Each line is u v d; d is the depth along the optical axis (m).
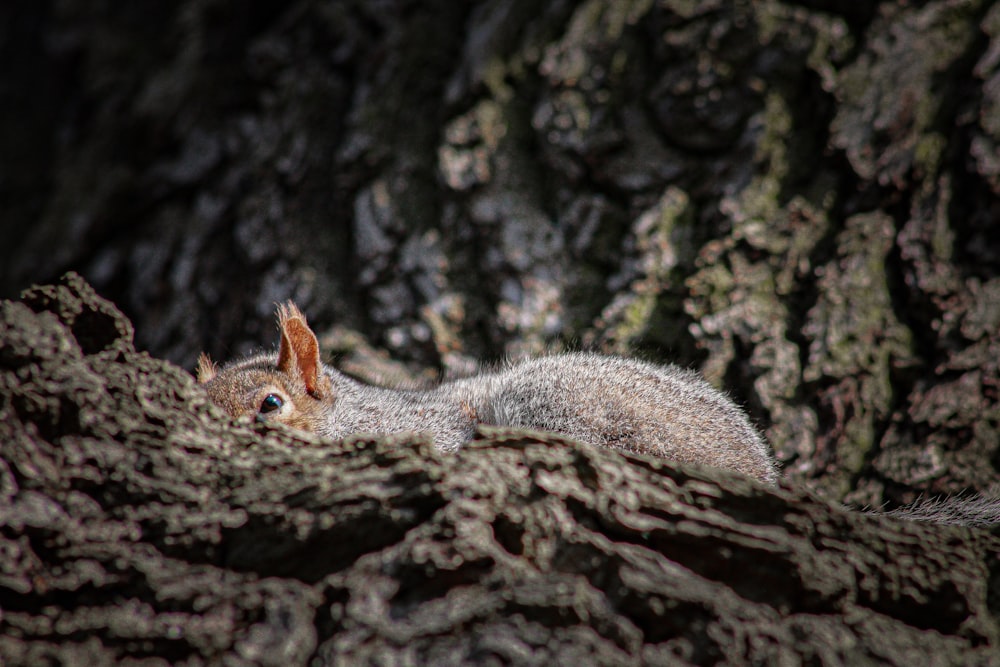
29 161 17.34
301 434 5.63
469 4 11.91
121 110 14.53
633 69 10.68
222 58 13.59
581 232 10.44
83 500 5.14
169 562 5.03
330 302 10.86
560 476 5.33
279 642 4.75
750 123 10.11
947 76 9.65
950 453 8.29
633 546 5.20
